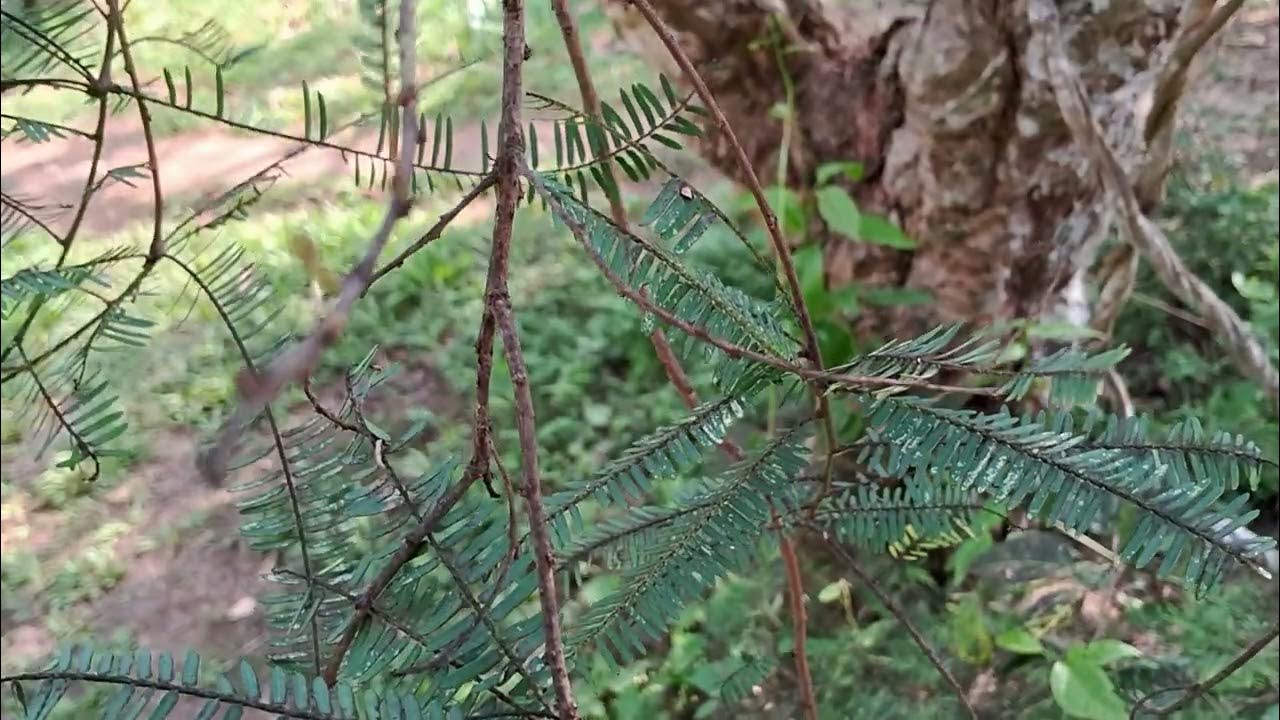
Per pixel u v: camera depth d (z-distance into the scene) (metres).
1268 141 1.26
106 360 1.14
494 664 0.22
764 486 0.29
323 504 0.27
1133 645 0.78
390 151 0.23
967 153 0.68
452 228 1.45
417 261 1.40
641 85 0.26
